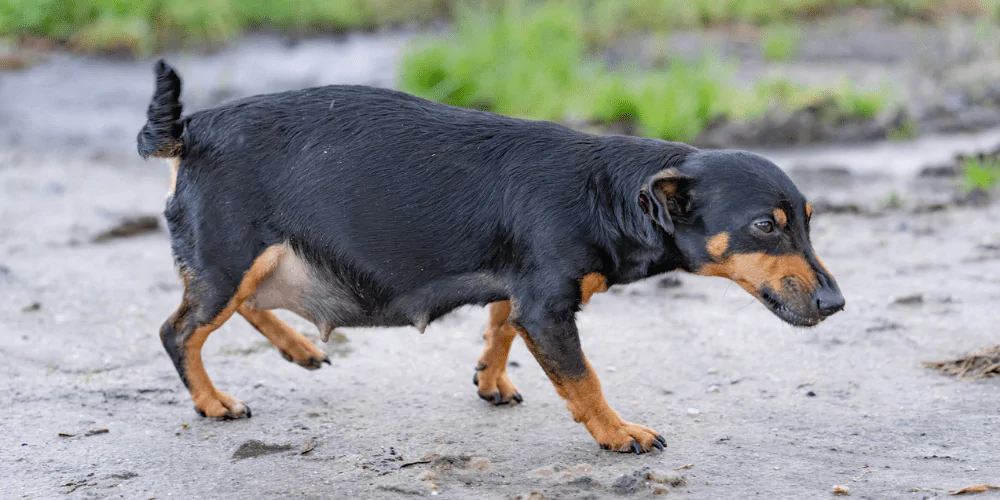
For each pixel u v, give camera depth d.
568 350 6.71
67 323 9.50
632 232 6.59
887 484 6.12
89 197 14.52
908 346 8.66
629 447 6.80
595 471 6.51
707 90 18.66
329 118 6.99
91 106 21.25
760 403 7.67
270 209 6.93
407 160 6.87
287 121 7.01
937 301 9.66
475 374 7.80
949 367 8.09
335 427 7.37
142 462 6.73
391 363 8.70
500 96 20.12
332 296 7.14
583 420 6.89
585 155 6.81
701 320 9.59
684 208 6.53
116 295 10.34
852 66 23.44
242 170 6.92
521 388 8.17
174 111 6.92
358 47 27.42
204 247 7.00
